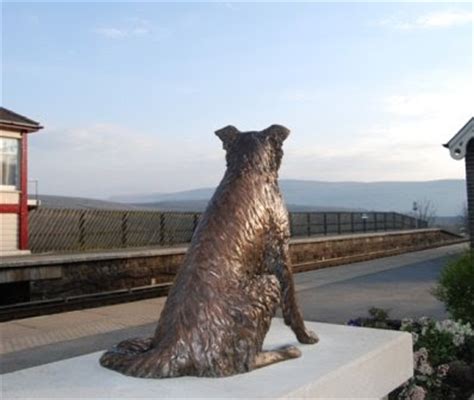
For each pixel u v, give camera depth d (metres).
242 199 3.49
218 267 3.21
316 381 3.03
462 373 5.10
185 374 3.00
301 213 26.86
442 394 5.04
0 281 11.84
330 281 16.17
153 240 21.59
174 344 3.02
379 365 3.81
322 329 4.46
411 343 4.35
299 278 17.11
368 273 18.36
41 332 9.45
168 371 2.97
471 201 15.83
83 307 12.47
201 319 3.05
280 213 3.68
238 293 3.18
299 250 20.48
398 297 12.66
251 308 3.17
